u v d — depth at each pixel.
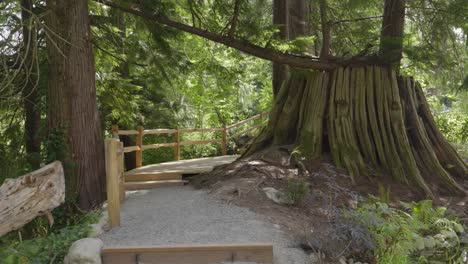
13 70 9.23
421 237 6.37
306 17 11.18
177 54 12.52
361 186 8.41
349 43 13.95
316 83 9.59
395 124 9.19
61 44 8.32
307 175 8.45
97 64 11.88
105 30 11.24
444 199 8.46
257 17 9.29
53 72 8.43
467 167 9.55
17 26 7.82
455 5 9.21
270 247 5.36
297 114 9.77
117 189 6.51
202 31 9.07
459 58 10.86
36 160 9.32
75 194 8.27
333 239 5.95
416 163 9.09
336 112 9.31
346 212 6.37
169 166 11.23
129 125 14.73
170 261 5.38
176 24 9.12
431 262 6.25
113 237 6.04
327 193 7.84
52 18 8.31
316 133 9.18
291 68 10.05
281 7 10.88
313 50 12.39
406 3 10.05
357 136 9.23
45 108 9.78
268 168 8.52
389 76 9.49
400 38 9.07
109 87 12.12
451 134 17.03
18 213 5.08
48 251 5.54
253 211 6.95
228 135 20.94
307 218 6.93
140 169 10.77
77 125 8.42
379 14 13.10
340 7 12.95
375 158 9.08
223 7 9.51
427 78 12.99
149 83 14.20
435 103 18.39
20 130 11.39
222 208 7.10
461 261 6.42
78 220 7.36
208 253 5.39
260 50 9.15
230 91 18.72
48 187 5.14
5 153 10.96
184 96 17.86
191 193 8.36
